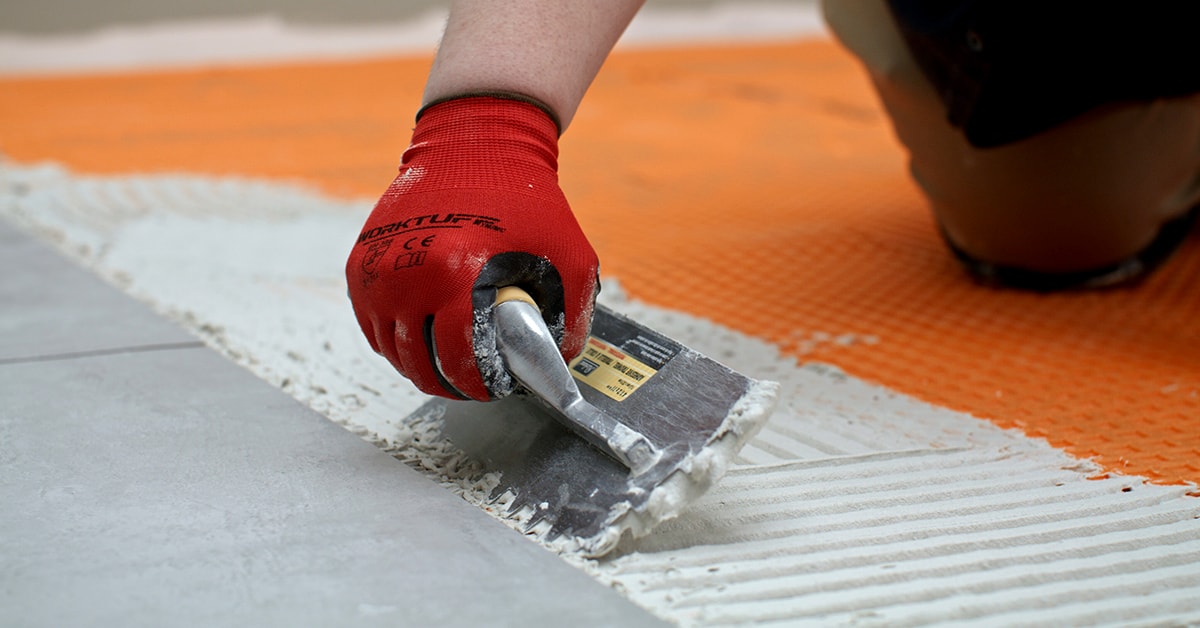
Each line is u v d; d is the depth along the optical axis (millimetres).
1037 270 2141
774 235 2576
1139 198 1965
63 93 4578
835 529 1132
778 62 5820
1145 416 1509
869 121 4254
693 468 1040
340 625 902
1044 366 1736
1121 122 1801
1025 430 1465
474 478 1216
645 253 2416
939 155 2006
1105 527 1143
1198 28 1621
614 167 3373
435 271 1104
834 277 2264
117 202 2742
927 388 1643
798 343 1857
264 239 2479
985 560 1057
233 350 1678
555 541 1068
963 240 2203
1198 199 2131
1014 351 1812
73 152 3357
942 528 1134
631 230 2625
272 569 991
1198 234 2492
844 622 936
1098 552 1085
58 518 1083
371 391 1531
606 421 1091
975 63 1701
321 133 3822
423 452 1290
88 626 891
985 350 1820
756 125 4141
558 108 1226
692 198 2971
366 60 5809
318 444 1296
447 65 1222
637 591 986
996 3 1606
